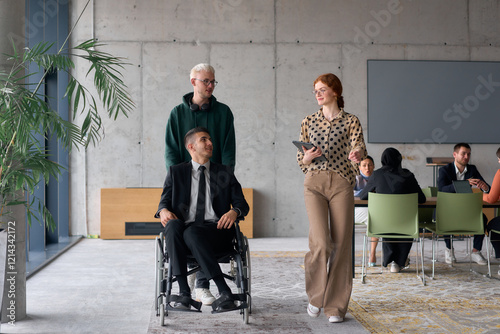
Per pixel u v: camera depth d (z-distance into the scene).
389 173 4.94
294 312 3.73
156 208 7.76
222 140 3.97
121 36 8.20
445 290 4.43
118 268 5.54
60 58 3.29
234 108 8.34
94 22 8.16
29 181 3.04
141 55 8.23
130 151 8.21
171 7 8.27
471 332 3.23
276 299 4.14
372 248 5.60
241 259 3.37
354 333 3.22
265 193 8.37
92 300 4.11
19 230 3.51
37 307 3.88
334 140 3.47
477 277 4.98
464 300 4.07
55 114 3.15
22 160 3.12
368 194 4.76
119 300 4.11
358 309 3.81
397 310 3.78
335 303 3.48
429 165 8.16
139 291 4.43
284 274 5.16
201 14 8.31
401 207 4.66
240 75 8.35
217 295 4.28
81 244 7.33
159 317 3.60
